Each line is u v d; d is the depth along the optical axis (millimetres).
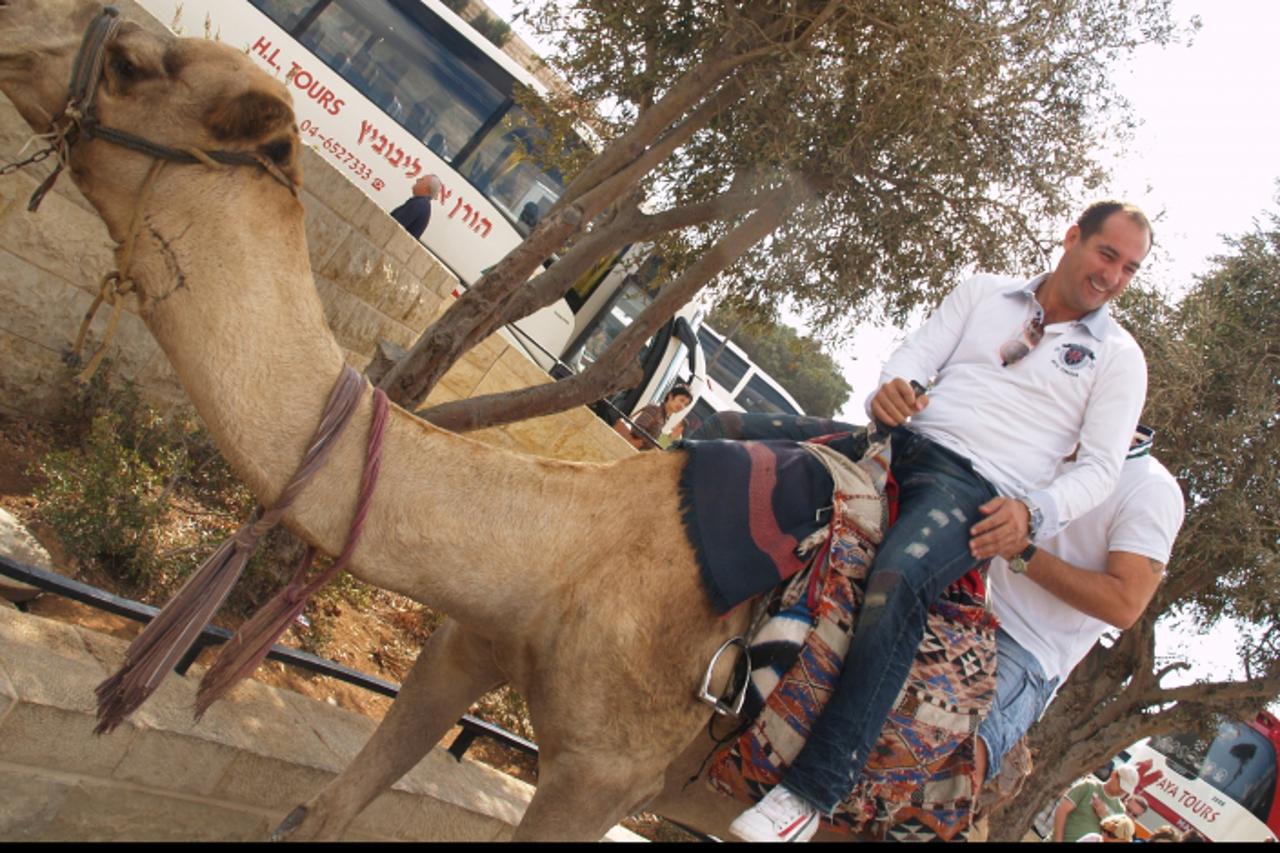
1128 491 4180
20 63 3098
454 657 3973
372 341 9711
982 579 3896
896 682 3607
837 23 6285
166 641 3281
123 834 3941
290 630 6195
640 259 9453
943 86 6152
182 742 3953
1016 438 3980
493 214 14695
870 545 3791
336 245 8852
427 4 14422
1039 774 11336
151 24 6758
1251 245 11047
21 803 3646
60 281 6957
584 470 3666
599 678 3459
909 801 3744
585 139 9352
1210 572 10602
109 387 7309
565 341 15562
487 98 14602
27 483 6125
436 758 5250
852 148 6527
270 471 3234
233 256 3191
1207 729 11398
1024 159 6879
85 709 3678
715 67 6461
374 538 3348
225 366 3174
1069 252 4074
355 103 14250
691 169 7840
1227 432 10094
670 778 4051
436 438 3465
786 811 3572
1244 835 16859
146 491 5980
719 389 21562
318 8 14133
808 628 3656
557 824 3465
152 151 3156
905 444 4004
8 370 6859
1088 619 4238
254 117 3174
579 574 3533
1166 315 10602
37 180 6703
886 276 7469
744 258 7949
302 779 4348
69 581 4062
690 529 3604
